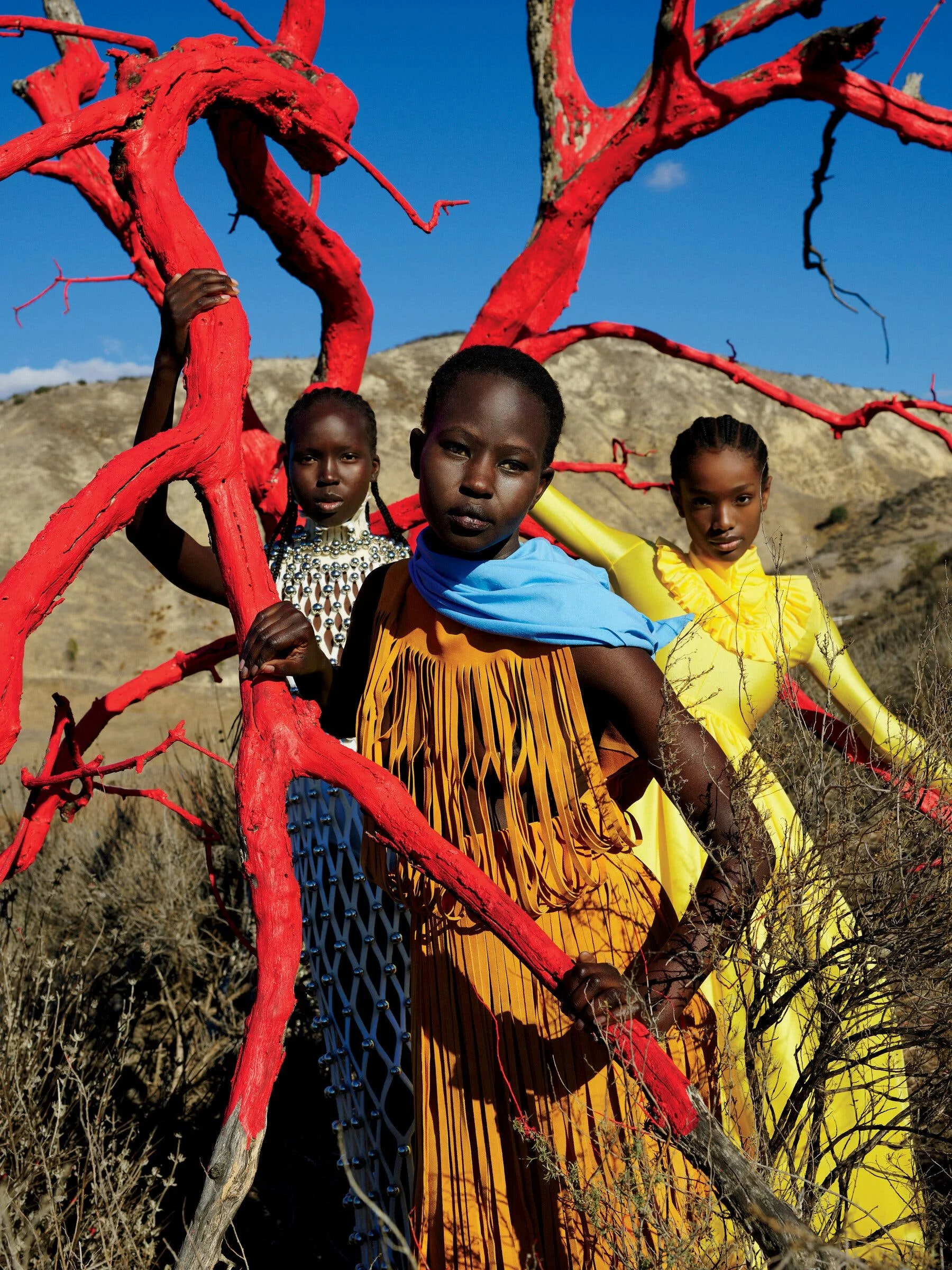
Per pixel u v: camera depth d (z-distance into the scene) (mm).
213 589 2582
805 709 2744
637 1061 1422
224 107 2709
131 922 4168
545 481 1825
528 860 1680
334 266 3688
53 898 4336
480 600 1725
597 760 1708
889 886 1796
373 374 80000
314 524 2936
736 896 1708
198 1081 3512
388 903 2188
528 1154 1678
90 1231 2338
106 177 3725
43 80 3887
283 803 1573
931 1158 2027
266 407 75125
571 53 3648
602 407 90812
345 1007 2281
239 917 4281
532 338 3867
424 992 1776
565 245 3684
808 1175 1733
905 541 38938
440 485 1689
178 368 2014
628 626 1719
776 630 2678
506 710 1719
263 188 3377
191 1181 3037
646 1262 1486
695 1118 1401
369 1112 2229
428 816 1774
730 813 1754
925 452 95500
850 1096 2102
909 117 3666
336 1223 2951
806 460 90375
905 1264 1486
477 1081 1708
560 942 1693
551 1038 1673
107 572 52781
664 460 83125
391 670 1840
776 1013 1791
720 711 2635
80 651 46406
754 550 2816
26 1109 2496
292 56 2805
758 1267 1609
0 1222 2150
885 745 2662
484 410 1672
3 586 1552
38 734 18500
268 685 1653
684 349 4105
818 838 1866
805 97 3680
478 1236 1682
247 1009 3832
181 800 5336
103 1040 3383
